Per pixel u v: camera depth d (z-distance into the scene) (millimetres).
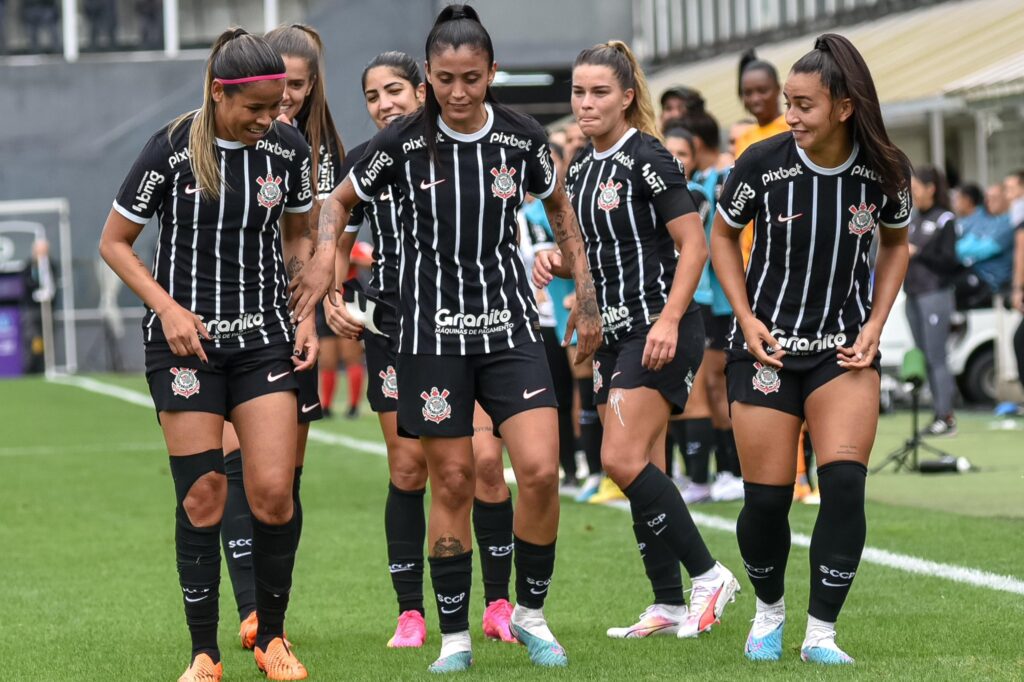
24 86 45469
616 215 9414
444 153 8141
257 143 8148
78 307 44750
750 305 8352
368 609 10586
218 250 8102
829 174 8023
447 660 8391
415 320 8289
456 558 8414
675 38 46781
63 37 46938
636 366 9234
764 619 8539
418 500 9547
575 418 17688
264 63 7797
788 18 39906
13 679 8562
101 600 11062
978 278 25469
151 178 8016
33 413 29766
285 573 8461
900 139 34312
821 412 8148
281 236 8789
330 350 27156
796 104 7855
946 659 8234
